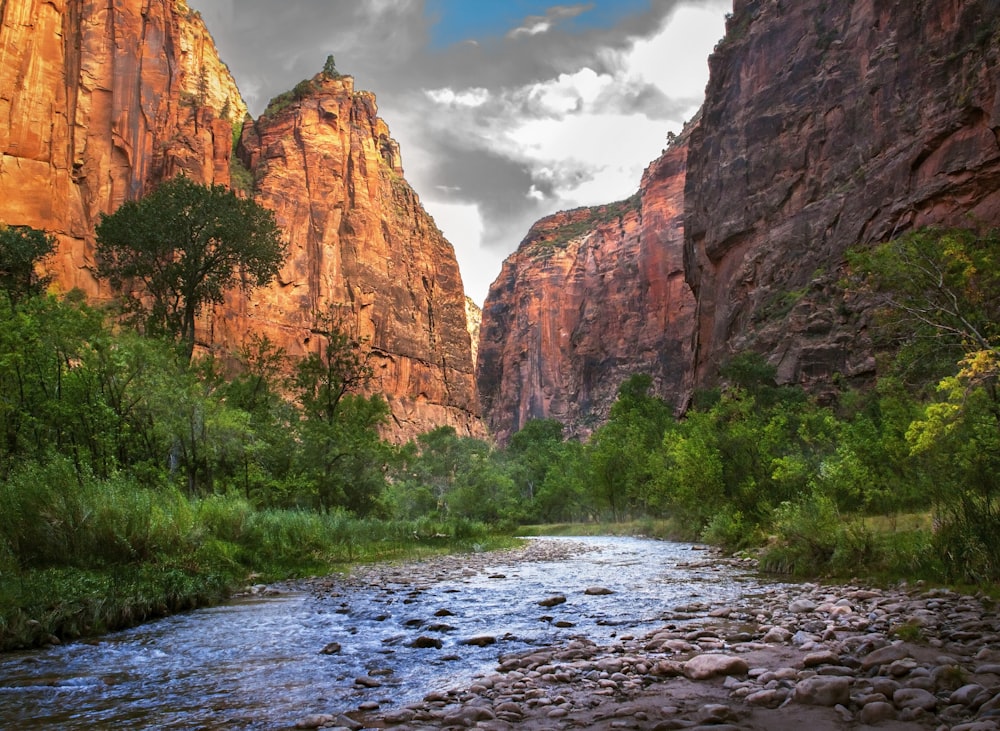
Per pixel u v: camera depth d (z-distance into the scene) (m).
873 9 78.38
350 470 35.34
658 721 4.68
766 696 5.00
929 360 16.56
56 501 11.45
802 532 14.51
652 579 14.51
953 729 4.07
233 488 24.98
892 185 66.25
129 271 45.78
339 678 6.35
